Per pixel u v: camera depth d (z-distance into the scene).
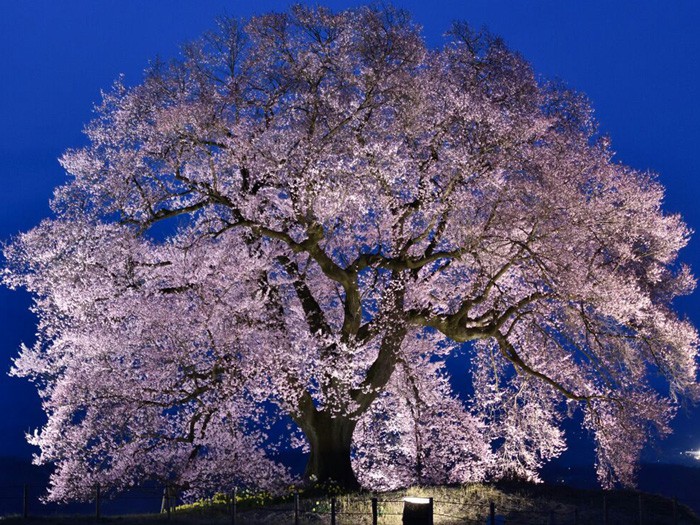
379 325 23.22
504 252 22.75
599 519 18.47
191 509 21.06
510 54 23.72
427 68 23.53
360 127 23.17
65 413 22.14
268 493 22.55
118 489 21.75
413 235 24.06
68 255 22.00
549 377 25.77
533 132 22.42
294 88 23.19
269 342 21.70
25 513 19.19
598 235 22.81
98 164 23.42
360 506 19.02
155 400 22.20
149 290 21.42
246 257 21.75
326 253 24.91
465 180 22.06
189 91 23.70
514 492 21.95
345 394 22.69
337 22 22.89
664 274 27.36
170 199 23.94
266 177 22.94
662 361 24.34
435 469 26.00
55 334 22.84
